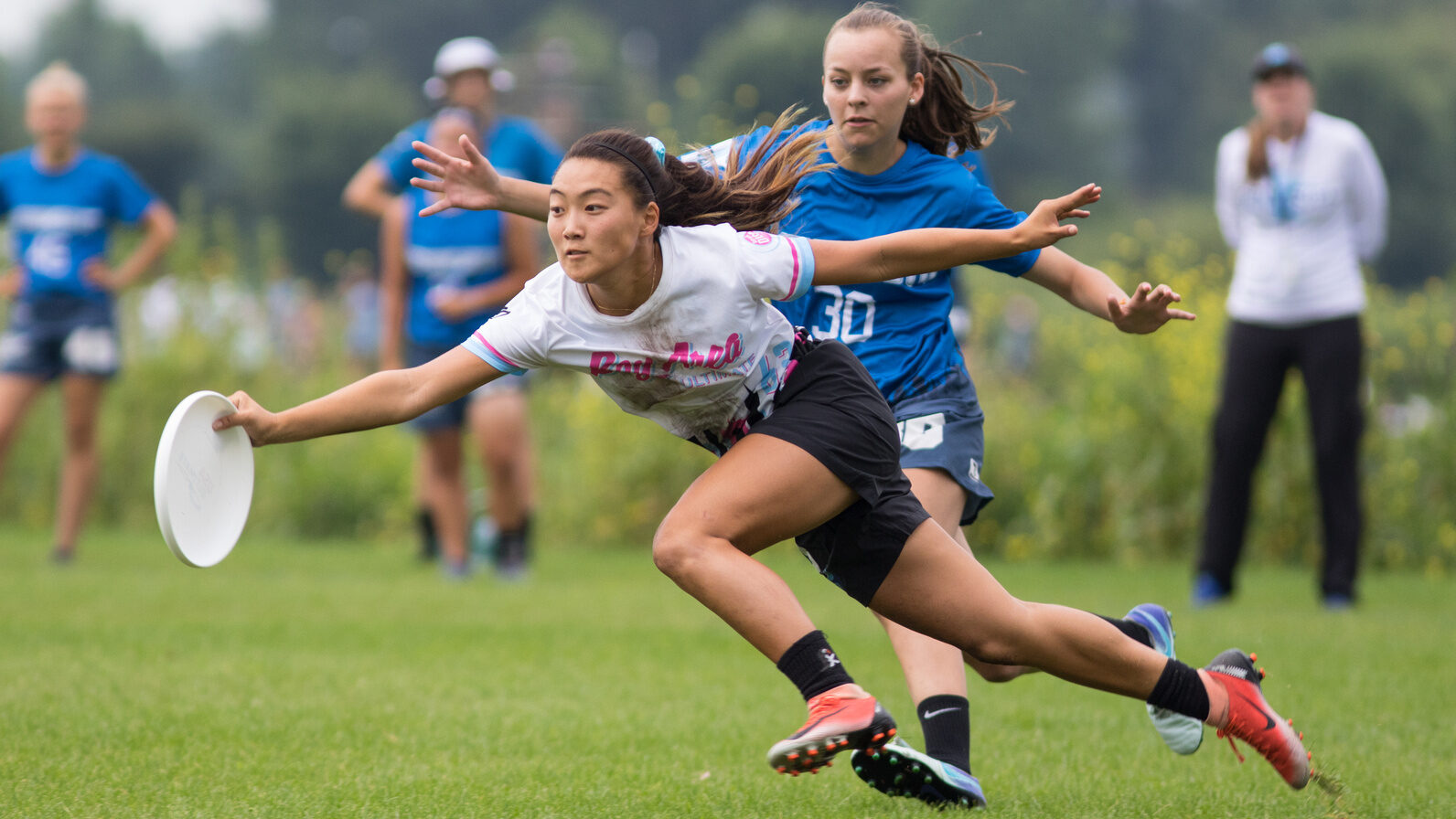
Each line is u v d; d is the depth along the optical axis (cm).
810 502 1161
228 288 4484
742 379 1195
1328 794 1332
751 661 2056
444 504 3070
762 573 1135
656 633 2291
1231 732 1266
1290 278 2678
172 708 1666
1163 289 1257
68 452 3225
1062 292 1388
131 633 2195
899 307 1457
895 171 1447
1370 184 2681
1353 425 2698
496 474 2991
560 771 1424
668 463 3906
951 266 1198
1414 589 3025
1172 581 3062
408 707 1709
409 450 4350
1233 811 1316
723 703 1766
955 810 1291
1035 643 1212
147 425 4325
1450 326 3709
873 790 1388
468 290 2933
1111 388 3675
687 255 1144
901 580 1196
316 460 4291
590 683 1878
